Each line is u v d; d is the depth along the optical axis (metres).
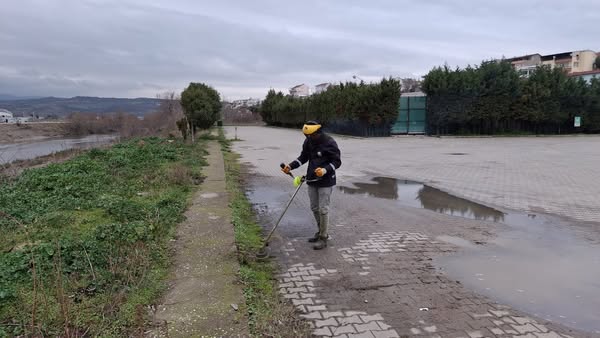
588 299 3.68
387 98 26.11
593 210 6.94
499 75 26.77
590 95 27.47
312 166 5.01
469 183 9.56
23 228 4.84
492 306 3.51
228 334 2.81
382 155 15.66
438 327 3.14
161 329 2.83
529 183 9.45
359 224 6.15
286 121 43.97
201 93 22.25
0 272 3.52
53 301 3.12
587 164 12.59
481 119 27.39
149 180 8.23
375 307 3.46
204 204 6.61
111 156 10.83
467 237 5.52
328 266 4.41
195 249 4.46
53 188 7.18
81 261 3.79
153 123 31.00
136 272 3.73
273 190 8.90
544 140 23.34
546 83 26.95
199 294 3.40
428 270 4.32
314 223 6.18
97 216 5.59
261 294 3.58
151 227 4.86
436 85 26.77
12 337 2.71
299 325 3.12
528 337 3.03
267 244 5.11
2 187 7.29
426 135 27.83
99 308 3.07
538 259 4.68
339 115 29.31
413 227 6.00
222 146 19.00
